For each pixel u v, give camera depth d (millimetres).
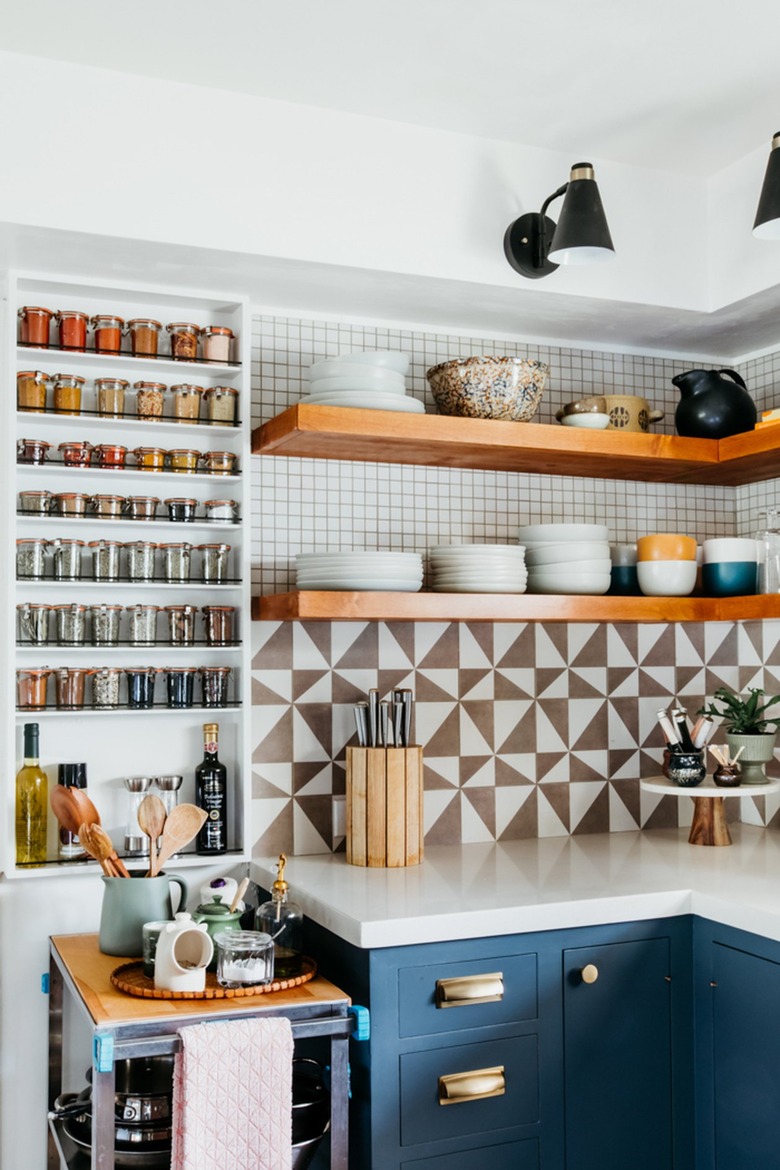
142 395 2420
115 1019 1771
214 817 2428
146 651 2467
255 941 1947
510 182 2510
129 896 2160
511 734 2861
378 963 1985
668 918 2264
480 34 2041
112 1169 1753
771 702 2893
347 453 2598
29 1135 2334
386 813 2484
